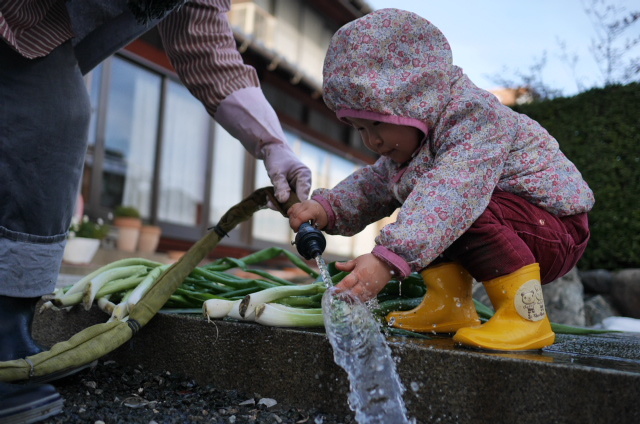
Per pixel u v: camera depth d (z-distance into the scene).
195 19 1.81
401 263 1.27
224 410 1.30
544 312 1.34
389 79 1.43
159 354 1.64
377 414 1.16
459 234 1.32
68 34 1.36
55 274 1.42
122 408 1.29
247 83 1.88
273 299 1.52
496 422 1.10
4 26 1.20
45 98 1.30
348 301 1.25
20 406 1.10
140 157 7.32
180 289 1.76
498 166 1.38
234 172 8.93
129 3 1.44
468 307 1.57
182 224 7.97
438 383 1.17
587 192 1.49
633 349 1.45
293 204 1.70
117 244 6.58
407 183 1.52
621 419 0.98
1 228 1.30
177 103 7.86
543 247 1.42
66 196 1.38
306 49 11.30
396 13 1.48
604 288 4.07
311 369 1.33
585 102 4.28
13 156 1.28
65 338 1.92
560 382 1.04
